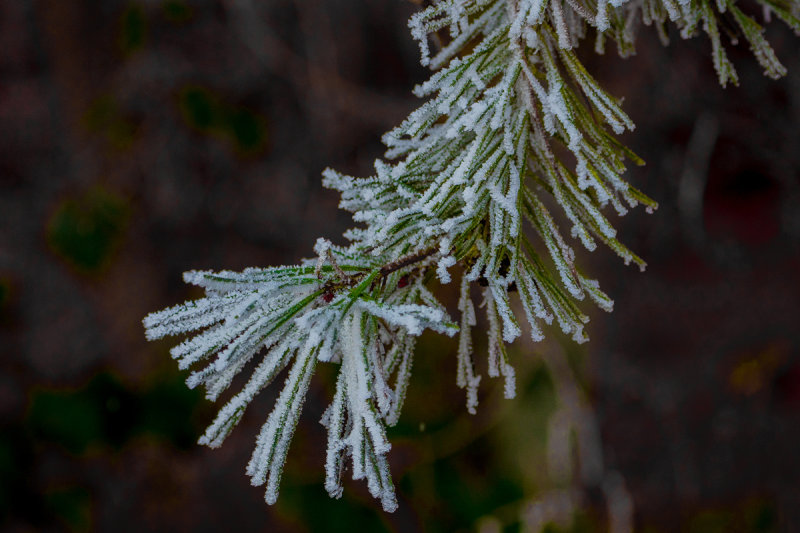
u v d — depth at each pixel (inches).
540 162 21.7
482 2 21.9
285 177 132.8
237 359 19.9
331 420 20.1
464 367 21.7
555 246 21.3
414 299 21.5
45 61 138.1
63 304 132.4
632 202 21.1
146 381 128.6
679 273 118.8
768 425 115.4
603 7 21.0
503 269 21.4
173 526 119.1
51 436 125.3
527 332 114.0
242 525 117.6
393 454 119.0
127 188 134.3
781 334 115.4
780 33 94.9
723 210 114.8
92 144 136.1
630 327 118.6
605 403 116.2
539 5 21.2
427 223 21.1
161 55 131.9
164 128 133.3
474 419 118.4
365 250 21.4
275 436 20.0
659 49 99.7
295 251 131.8
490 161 21.1
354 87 128.3
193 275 20.1
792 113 100.7
